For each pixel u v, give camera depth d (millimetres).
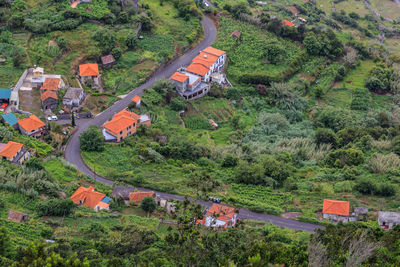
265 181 125062
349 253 75938
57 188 106500
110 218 101000
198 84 166375
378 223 107188
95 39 169125
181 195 115625
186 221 74250
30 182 104688
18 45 158125
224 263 68750
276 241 96438
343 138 150000
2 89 137500
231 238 79500
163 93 158250
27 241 86625
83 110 144125
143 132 140000
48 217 97125
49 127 132000
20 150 116000
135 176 118688
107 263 78938
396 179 125250
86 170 121000
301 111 168625
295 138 149000
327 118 162750
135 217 102062
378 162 132250
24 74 148125
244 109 164750
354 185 122875
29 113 135625
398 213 108125
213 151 138625
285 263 76625
